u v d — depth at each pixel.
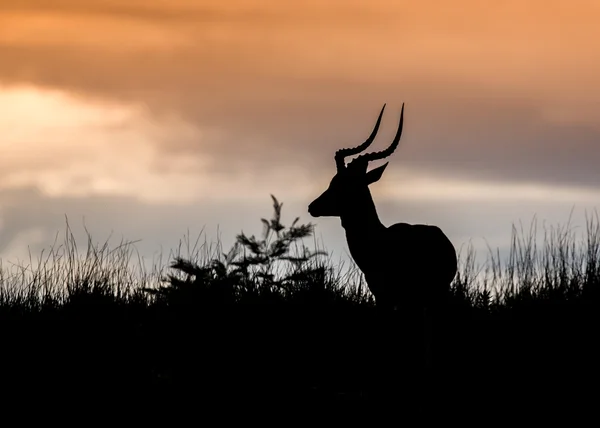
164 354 34.34
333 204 44.09
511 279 49.78
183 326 33.06
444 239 43.75
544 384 39.78
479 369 41.31
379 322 43.28
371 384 39.53
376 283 43.72
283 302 35.22
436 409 37.31
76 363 37.22
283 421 34.53
